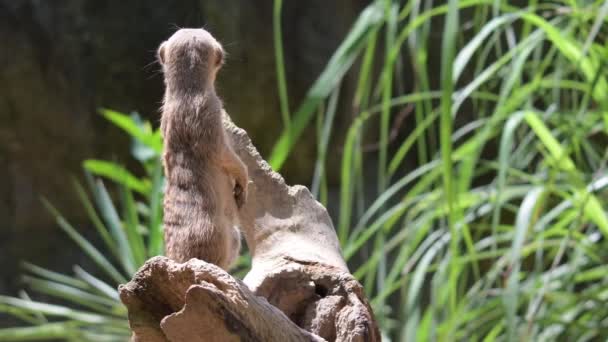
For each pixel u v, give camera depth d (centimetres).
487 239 727
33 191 1483
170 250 332
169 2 1446
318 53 1457
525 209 605
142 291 294
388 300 1184
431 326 681
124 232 916
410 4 673
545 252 937
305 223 403
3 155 1476
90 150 1478
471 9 1052
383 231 727
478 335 743
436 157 724
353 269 1272
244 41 1406
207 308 274
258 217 400
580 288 938
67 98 1469
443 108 548
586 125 657
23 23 1466
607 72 617
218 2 1377
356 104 693
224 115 415
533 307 651
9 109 1462
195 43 354
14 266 1446
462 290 735
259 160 409
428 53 1288
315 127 1446
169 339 284
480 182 1257
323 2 1467
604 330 704
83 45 1462
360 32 630
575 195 660
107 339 879
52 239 1473
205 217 331
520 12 609
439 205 714
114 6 1469
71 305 1348
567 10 634
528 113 603
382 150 679
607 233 616
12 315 1355
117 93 1466
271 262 378
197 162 340
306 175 1470
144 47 1462
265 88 1433
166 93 356
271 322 292
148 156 805
